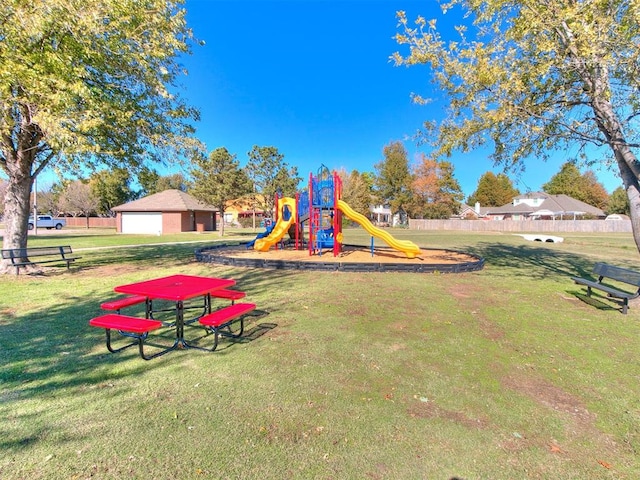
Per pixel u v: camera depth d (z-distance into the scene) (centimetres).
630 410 301
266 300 654
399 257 1247
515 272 1010
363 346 430
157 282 466
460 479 221
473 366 379
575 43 573
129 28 857
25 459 232
